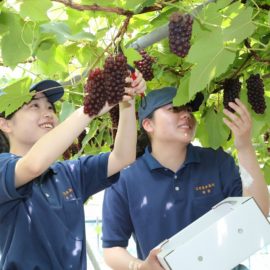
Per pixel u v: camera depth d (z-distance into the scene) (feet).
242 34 5.54
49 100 7.75
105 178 8.05
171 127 8.57
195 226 6.84
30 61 7.32
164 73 8.85
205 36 5.50
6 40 5.87
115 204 8.98
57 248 7.07
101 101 5.18
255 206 6.43
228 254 6.22
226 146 10.98
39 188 7.36
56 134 6.05
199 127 9.76
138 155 9.83
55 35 5.76
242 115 7.73
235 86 7.86
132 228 9.15
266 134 12.56
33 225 7.02
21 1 5.47
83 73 6.98
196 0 6.62
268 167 11.78
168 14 6.91
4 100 6.30
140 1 5.81
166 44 8.39
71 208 7.61
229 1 5.48
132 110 7.38
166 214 8.57
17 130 7.41
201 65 5.58
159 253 6.54
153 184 8.79
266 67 8.87
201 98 8.52
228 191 8.77
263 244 6.35
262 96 7.37
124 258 8.52
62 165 8.07
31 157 6.04
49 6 5.55
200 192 8.67
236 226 6.31
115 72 5.09
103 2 6.03
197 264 6.15
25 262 6.82
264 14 6.95
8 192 6.30
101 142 12.17
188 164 8.85
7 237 7.02
